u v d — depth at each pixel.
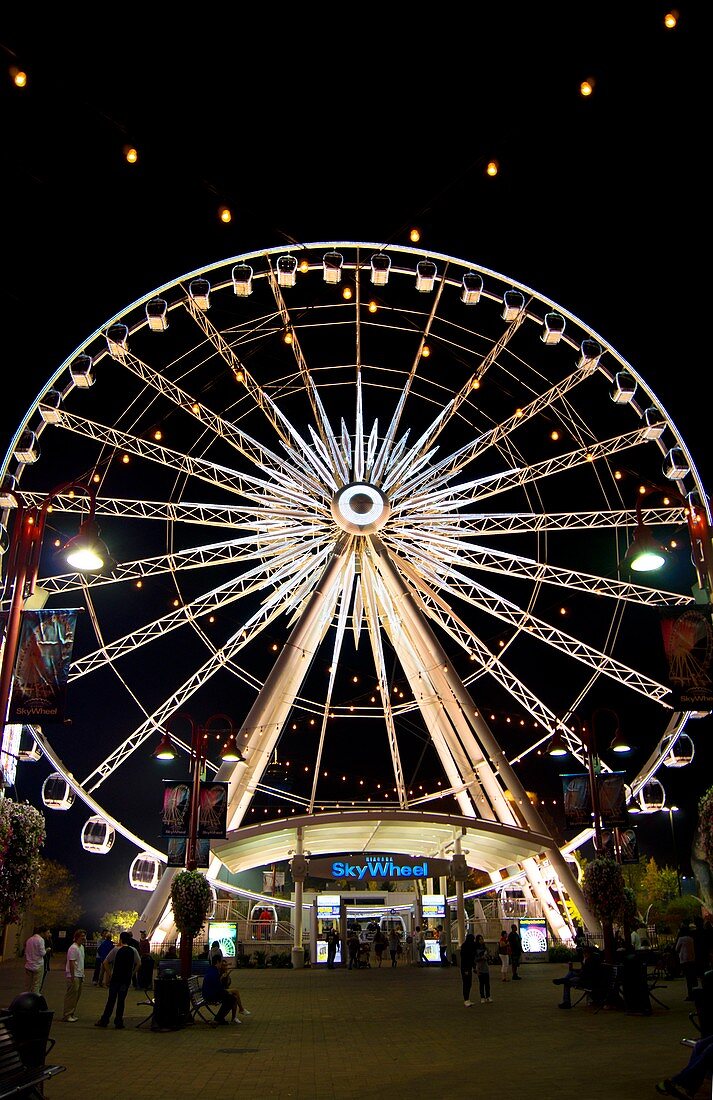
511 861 45.66
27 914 54.28
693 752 35.19
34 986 17.23
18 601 15.07
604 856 24.97
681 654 15.54
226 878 53.16
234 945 37.94
